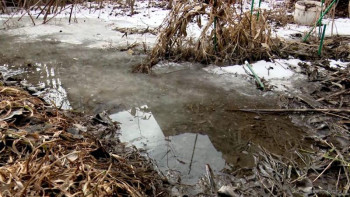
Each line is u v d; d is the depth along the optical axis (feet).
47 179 5.18
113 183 5.56
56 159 5.91
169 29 12.68
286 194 6.07
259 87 10.64
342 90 10.25
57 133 6.78
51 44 14.61
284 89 10.55
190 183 6.40
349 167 6.58
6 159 6.05
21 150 6.30
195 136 8.03
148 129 8.27
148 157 7.15
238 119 8.81
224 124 8.57
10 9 20.15
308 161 7.06
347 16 18.74
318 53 13.11
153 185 6.19
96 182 5.49
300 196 6.04
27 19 18.30
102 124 8.33
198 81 11.19
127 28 16.94
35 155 5.88
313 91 10.33
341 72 11.41
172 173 6.66
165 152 7.36
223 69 12.16
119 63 12.64
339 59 12.96
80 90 10.30
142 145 7.59
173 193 6.11
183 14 12.69
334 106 9.35
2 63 12.32
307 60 12.88
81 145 6.79
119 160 6.71
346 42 14.33
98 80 11.08
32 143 6.32
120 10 20.79
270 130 8.29
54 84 10.67
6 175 5.24
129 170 6.45
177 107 9.43
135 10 20.79
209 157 7.22
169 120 8.73
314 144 7.70
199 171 6.75
